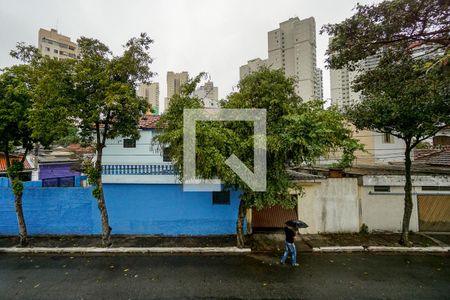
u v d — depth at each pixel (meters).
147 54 10.84
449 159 15.33
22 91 10.06
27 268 9.10
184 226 12.89
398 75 9.20
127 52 10.30
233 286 7.80
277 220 13.45
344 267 9.16
